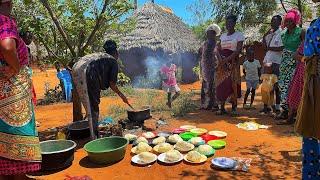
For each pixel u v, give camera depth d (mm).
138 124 6492
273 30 7094
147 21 14156
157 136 5762
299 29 6055
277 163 4570
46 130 6871
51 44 7242
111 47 5684
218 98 7168
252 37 14883
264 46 7812
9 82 3080
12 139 3125
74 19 6715
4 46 2854
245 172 4336
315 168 3373
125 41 13648
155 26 14000
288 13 6121
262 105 8219
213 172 4375
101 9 6547
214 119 6859
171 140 5418
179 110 7574
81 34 6820
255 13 10711
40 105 10156
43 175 4488
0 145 3119
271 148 5133
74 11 6719
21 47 3100
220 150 5129
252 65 7738
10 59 2904
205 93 7840
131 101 9422
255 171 4348
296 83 5832
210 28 7418
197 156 4680
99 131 6027
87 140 5887
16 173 3186
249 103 8578
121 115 7582
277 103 7125
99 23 6488
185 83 14766
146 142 5371
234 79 7023
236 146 5277
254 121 6625
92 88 5340
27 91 3207
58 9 6836
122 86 12195
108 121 6887
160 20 14375
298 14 6105
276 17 7000
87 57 5445
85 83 5285
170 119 7000
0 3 3000
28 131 3203
